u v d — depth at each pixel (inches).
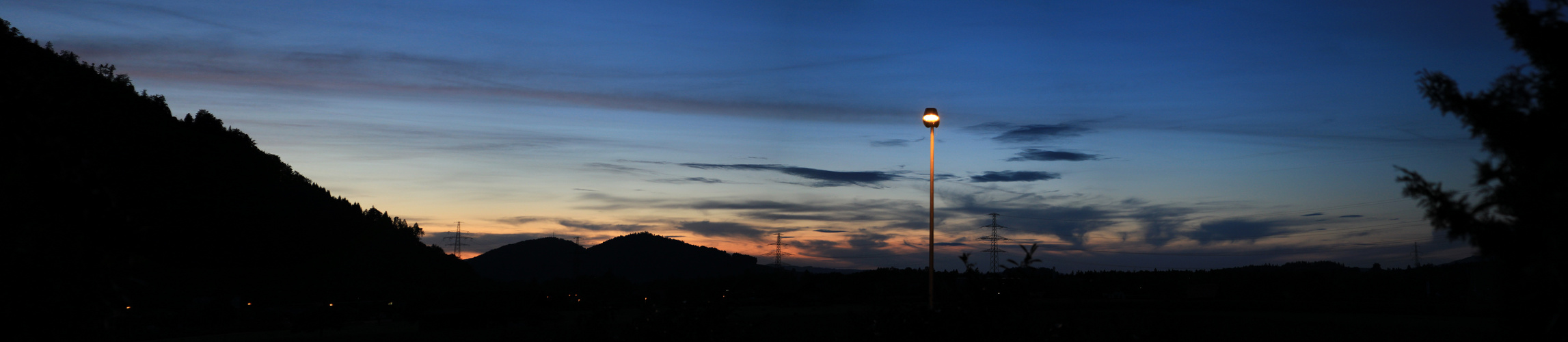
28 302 234.7
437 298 2511.1
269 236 5226.4
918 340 398.6
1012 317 396.2
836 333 488.7
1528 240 254.5
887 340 409.1
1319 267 5270.7
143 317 2992.1
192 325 3171.8
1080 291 4252.0
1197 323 2128.4
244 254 4815.5
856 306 3088.1
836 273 4097.0
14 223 236.4
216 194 4638.3
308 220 6013.8
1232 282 4269.2
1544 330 251.4
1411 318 2608.3
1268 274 4397.1
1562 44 259.3
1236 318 2610.7
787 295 3309.5
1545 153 257.4
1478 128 272.5
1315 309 3043.8
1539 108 263.6
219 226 4544.8
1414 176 279.9
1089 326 411.8
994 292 392.5
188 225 4109.3
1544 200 246.4
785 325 1796.3
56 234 240.1
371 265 6264.8
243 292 4458.7
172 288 3882.9
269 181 6043.3
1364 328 2226.9
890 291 2240.4
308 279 5280.5
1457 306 2610.7
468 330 2278.5
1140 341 384.5
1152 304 3267.7
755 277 4370.1
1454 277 3991.1
